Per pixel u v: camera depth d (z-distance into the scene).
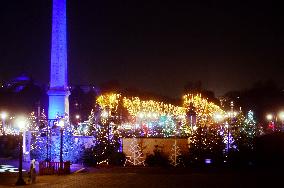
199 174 30.09
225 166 35.84
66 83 45.00
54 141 38.97
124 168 34.78
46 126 40.28
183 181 26.14
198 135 37.19
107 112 39.75
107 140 38.19
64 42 44.75
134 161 37.06
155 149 37.03
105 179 27.41
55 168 31.80
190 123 44.03
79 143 39.72
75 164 38.19
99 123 39.84
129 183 25.39
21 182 26.56
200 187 23.62
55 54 44.47
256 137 38.59
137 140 37.47
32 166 27.25
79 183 25.75
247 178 27.45
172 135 39.66
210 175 29.33
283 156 36.72
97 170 34.03
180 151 37.00
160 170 33.19
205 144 36.94
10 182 27.58
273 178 27.41
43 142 39.62
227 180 26.48
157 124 44.59
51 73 44.41
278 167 35.12
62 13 44.69
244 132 38.94
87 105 83.81
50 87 44.31
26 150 42.75
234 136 38.78
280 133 37.66
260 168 34.38
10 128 63.56
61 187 24.31
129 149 37.50
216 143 37.09
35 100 90.25
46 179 28.91
